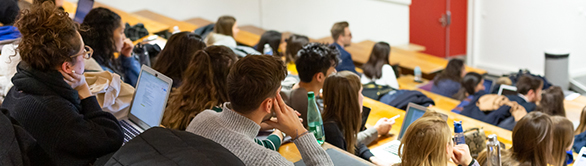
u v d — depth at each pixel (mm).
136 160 1008
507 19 8141
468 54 8875
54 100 1458
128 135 1875
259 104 1313
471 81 4852
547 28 7684
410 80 6176
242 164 1024
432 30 8750
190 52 2500
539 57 7883
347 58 4824
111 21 2580
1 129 1345
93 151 1496
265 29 7352
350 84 2170
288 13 7480
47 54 1439
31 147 1393
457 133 1919
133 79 2805
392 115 2891
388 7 8203
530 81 4465
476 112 4012
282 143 1879
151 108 1933
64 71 1502
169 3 6539
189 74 2072
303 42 4398
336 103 2189
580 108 5020
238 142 1262
